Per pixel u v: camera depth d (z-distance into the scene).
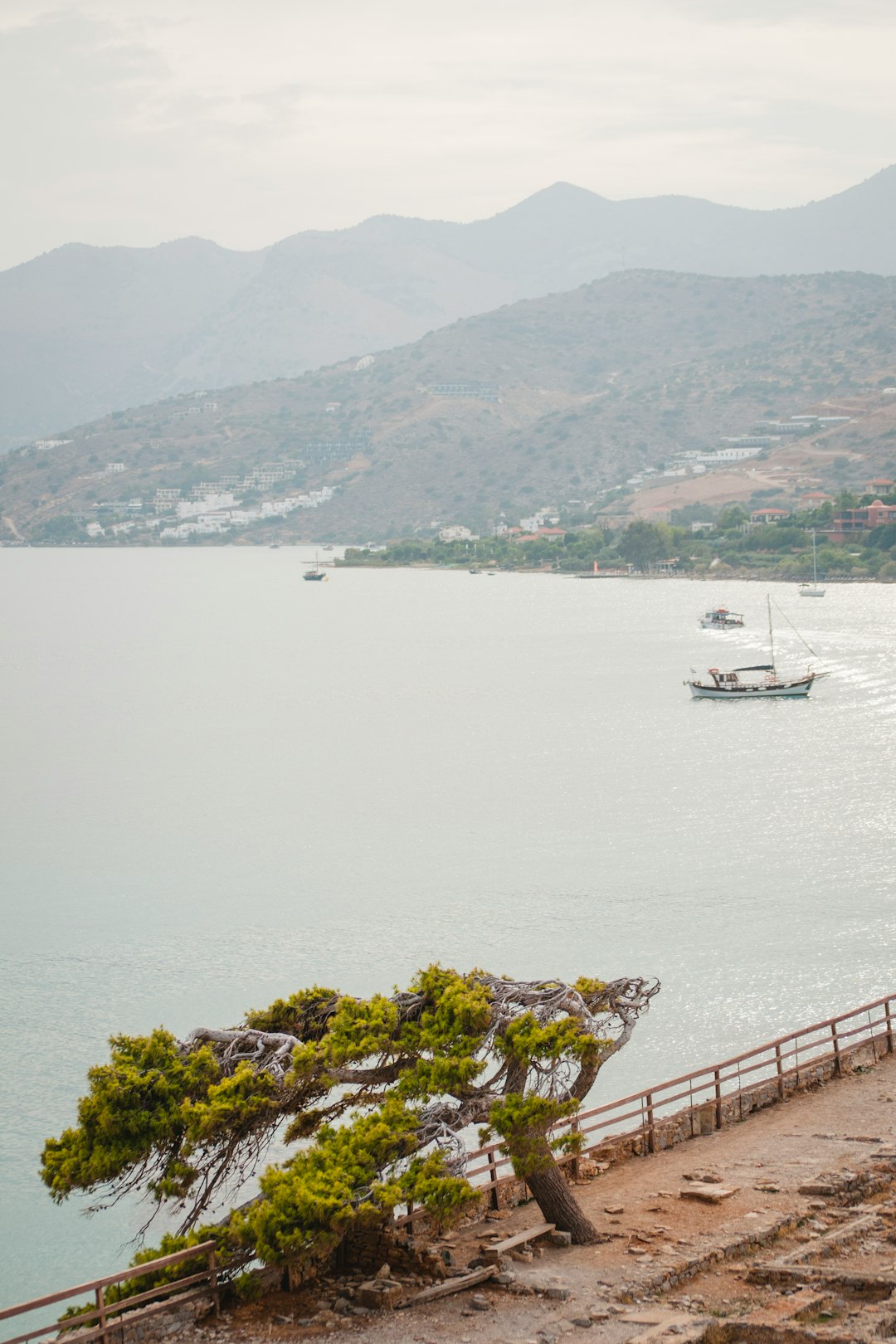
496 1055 24.86
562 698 175.00
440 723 155.38
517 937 68.44
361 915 73.81
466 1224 24.67
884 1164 26.94
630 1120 45.47
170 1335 20.91
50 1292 37.44
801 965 62.19
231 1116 23.41
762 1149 28.67
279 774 123.75
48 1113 48.16
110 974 64.00
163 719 166.25
